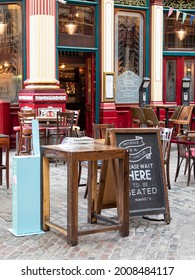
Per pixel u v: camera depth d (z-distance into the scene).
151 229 5.78
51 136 10.97
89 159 5.11
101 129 8.20
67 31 13.05
